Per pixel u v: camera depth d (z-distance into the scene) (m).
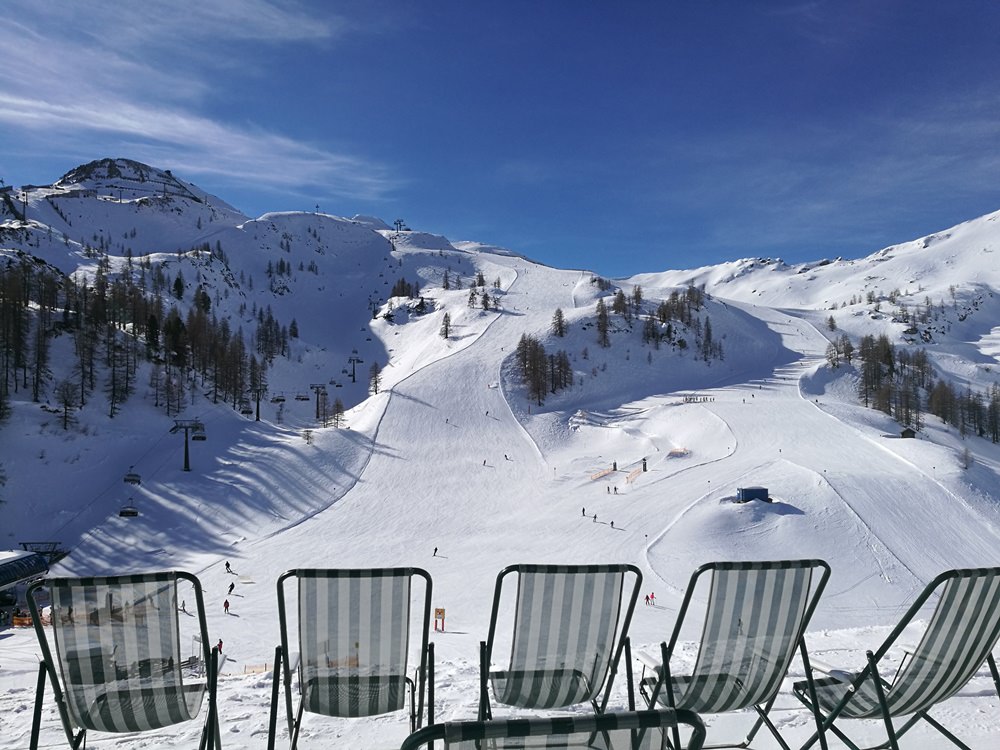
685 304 128.50
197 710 3.13
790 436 68.00
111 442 60.19
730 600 3.12
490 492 58.50
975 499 49.12
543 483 60.91
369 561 40.31
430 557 40.88
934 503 47.72
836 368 106.94
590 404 93.50
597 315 120.50
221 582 35.88
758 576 3.13
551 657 3.24
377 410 82.38
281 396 101.38
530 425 81.19
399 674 3.25
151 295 127.12
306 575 3.11
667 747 2.03
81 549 43.03
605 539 42.88
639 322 121.31
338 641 3.18
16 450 54.72
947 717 4.48
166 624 2.97
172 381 77.06
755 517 44.16
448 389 89.69
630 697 3.25
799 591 3.19
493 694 3.25
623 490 55.03
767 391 94.50
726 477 54.06
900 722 4.38
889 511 45.88
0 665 12.82
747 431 70.62
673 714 1.80
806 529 42.50
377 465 65.19
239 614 28.44
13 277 76.62
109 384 70.88
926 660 3.23
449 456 69.19
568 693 3.28
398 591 3.19
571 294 155.88
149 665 2.97
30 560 25.94
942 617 3.13
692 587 3.05
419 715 3.33
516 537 44.97
